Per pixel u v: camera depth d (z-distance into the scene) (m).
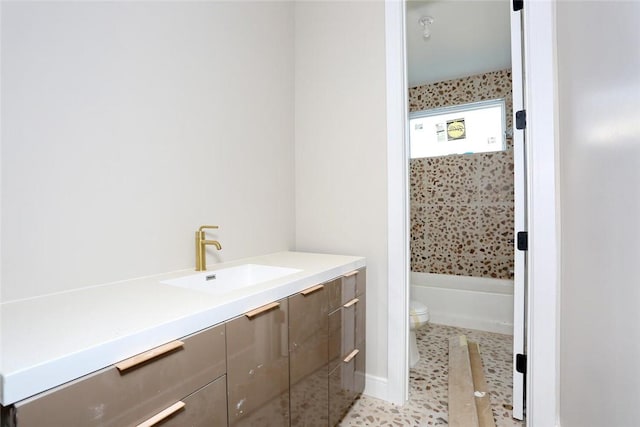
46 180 0.95
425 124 3.73
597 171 0.96
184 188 1.39
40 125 0.94
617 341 0.82
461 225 3.48
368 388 1.83
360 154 1.87
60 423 0.55
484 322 2.98
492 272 3.34
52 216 0.97
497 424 1.58
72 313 0.79
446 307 3.15
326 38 1.99
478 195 3.41
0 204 0.86
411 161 3.72
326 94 1.99
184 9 1.39
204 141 1.48
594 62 0.97
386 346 1.79
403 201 1.76
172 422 0.73
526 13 1.48
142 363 0.67
